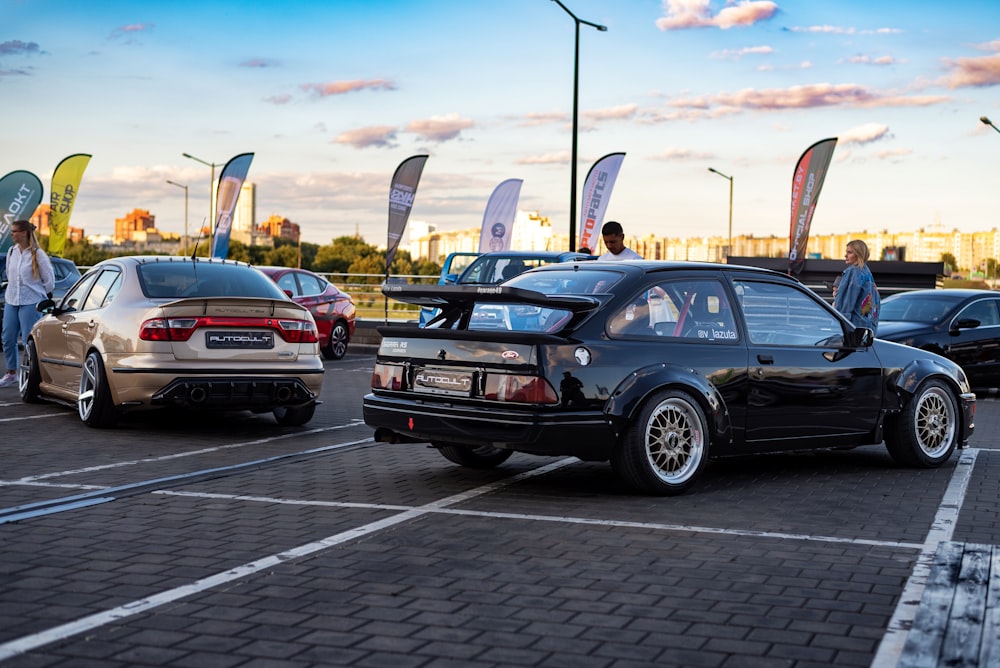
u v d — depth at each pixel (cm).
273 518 624
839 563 532
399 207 2703
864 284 1172
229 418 1119
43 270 1365
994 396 1619
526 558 535
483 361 691
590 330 694
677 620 435
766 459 888
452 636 412
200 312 958
